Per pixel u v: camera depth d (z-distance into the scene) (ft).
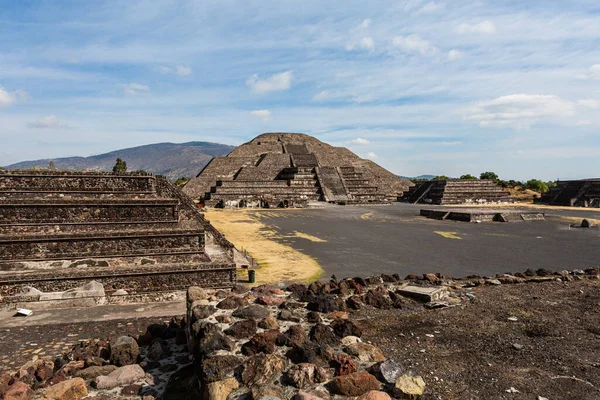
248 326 22.41
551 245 94.58
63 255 51.19
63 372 24.13
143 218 57.47
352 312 28.40
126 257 53.16
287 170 288.30
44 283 46.47
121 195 60.13
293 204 212.02
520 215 152.66
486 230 123.24
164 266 51.01
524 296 33.35
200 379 19.61
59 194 57.06
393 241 100.32
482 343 23.52
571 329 25.79
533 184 314.55
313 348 20.06
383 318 27.61
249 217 158.30
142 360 25.79
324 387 17.66
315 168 278.87
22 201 51.88
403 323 26.71
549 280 39.01
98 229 55.11
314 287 32.32
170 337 30.60
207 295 31.04
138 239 53.93
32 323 39.58
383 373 18.49
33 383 23.24
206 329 22.30
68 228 53.93
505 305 30.73
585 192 236.63
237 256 74.28
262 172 302.86
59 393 20.33
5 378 24.54
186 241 55.72
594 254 82.79
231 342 20.98
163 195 67.67
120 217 56.49
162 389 21.75
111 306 46.52
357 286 32.42
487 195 251.19
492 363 21.02
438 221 148.56
